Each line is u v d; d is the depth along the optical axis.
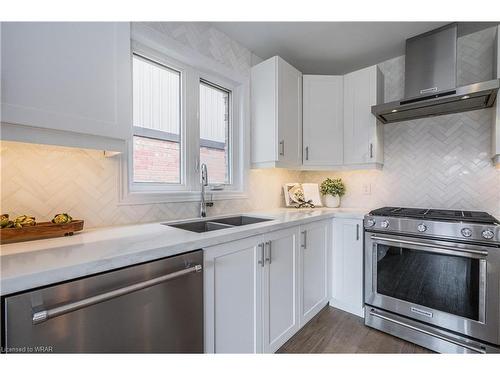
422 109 2.04
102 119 1.08
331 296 2.23
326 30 2.05
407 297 1.74
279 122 2.18
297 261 1.77
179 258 1.00
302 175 3.13
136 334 0.88
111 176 1.43
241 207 2.28
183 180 1.87
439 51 1.98
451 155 2.19
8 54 0.82
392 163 2.51
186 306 1.04
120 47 1.16
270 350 1.51
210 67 1.98
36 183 1.17
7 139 0.85
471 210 2.08
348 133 2.47
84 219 1.32
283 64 2.24
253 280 1.39
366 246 1.94
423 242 1.66
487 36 2.03
